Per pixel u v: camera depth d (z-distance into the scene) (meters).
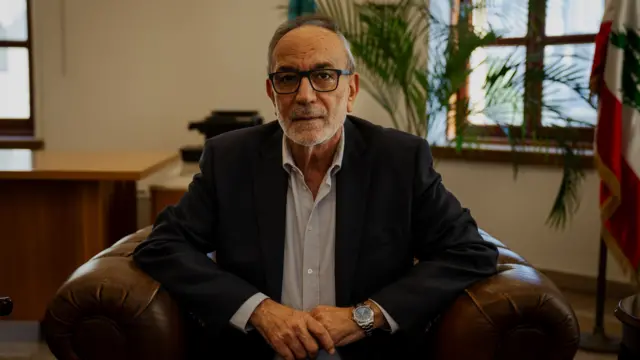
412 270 1.44
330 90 1.43
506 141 3.74
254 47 4.36
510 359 1.32
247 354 1.51
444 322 1.37
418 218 1.50
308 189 1.52
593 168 3.37
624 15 2.56
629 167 2.61
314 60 1.42
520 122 3.58
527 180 3.58
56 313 1.34
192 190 1.58
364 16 3.13
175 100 4.50
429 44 3.58
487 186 3.73
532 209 3.59
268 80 1.54
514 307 1.30
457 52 3.03
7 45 4.66
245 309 1.39
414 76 3.17
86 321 1.35
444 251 1.45
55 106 4.57
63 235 2.50
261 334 1.39
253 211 1.52
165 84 4.49
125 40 4.48
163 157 2.87
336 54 1.44
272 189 1.52
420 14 3.59
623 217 2.63
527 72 3.01
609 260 3.37
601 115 2.63
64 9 4.48
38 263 2.52
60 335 1.35
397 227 1.48
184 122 4.50
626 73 2.58
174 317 1.38
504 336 1.32
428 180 1.50
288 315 1.38
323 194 1.50
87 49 4.51
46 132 4.59
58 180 2.47
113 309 1.34
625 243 2.62
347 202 1.49
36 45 4.52
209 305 1.39
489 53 3.76
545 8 3.55
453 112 3.28
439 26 3.43
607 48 2.61
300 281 1.51
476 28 3.11
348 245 1.47
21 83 4.70
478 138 3.49
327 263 1.50
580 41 3.55
